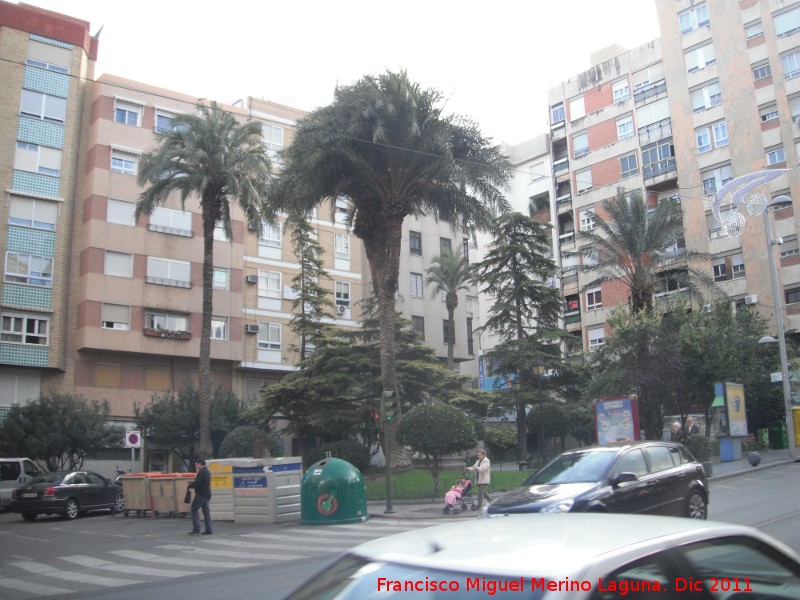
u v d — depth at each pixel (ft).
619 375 91.81
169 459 130.62
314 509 57.31
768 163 142.92
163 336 128.47
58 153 123.24
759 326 115.65
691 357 101.91
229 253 141.08
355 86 83.25
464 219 93.50
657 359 92.17
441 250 157.99
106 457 123.03
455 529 10.61
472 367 196.24
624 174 169.48
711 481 71.41
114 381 125.29
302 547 45.21
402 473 90.12
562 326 178.40
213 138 95.14
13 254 116.67
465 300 179.32
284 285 149.07
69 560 45.06
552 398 124.98
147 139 131.75
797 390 116.67
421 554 9.15
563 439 116.98
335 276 158.71
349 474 57.98
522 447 114.11
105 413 112.27
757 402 116.26
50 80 123.95
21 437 101.81
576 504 30.32
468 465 95.66
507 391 121.90
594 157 176.35
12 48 120.67
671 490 35.09
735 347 104.32
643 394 93.09
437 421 71.87
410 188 87.40
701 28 157.48
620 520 10.61
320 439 113.29
